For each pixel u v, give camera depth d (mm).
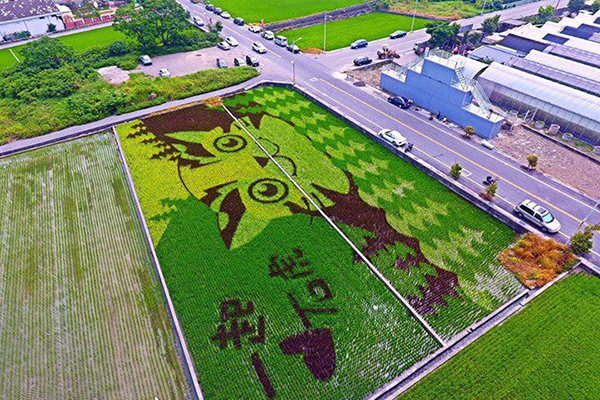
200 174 39969
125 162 41500
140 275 30344
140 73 59625
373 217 34750
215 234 33281
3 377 24172
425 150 43219
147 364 24781
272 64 63562
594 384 22859
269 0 95875
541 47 59594
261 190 37906
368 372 23938
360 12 87875
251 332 26125
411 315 26953
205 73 58219
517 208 34281
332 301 27953
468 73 52750
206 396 22938
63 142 45281
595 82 49062
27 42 74938
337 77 59500
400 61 63750
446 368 23953
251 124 48062
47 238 33500
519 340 25203
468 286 28812
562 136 45250
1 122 47250
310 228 33750
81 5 92375
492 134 44406
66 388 23656
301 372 23984
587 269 29547
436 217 34750
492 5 87938
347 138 45531
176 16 67875
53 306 28219
